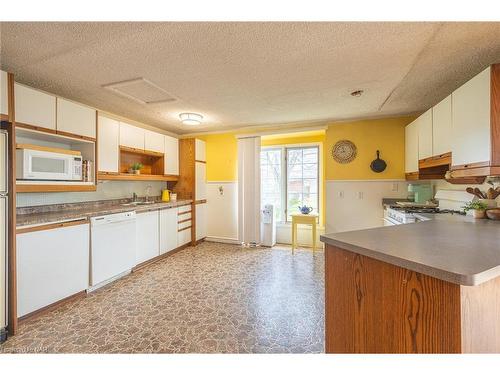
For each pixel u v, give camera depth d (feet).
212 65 6.49
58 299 6.97
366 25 4.83
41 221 6.54
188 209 13.88
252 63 6.38
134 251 9.80
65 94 8.65
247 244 14.30
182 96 8.86
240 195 14.39
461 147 6.37
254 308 6.96
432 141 8.21
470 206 7.12
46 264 6.66
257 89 8.20
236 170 14.75
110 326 6.07
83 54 5.91
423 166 8.99
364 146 12.04
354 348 3.67
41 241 6.54
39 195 8.31
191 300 7.45
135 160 12.21
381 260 3.22
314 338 5.61
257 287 8.38
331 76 7.20
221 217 15.06
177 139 14.32
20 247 6.07
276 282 8.82
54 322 6.23
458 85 7.88
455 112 6.68
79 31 4.97
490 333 2.81
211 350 5.19
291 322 6.26
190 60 6.21
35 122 6.97
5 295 5.63
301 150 14.71
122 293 7.95
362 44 5.50
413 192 10.88
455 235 4.36
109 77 7.25
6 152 5.63
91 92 8.45
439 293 2.68
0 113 5.49
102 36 5.16
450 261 2.82
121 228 9.18
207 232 15.33
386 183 11.68
